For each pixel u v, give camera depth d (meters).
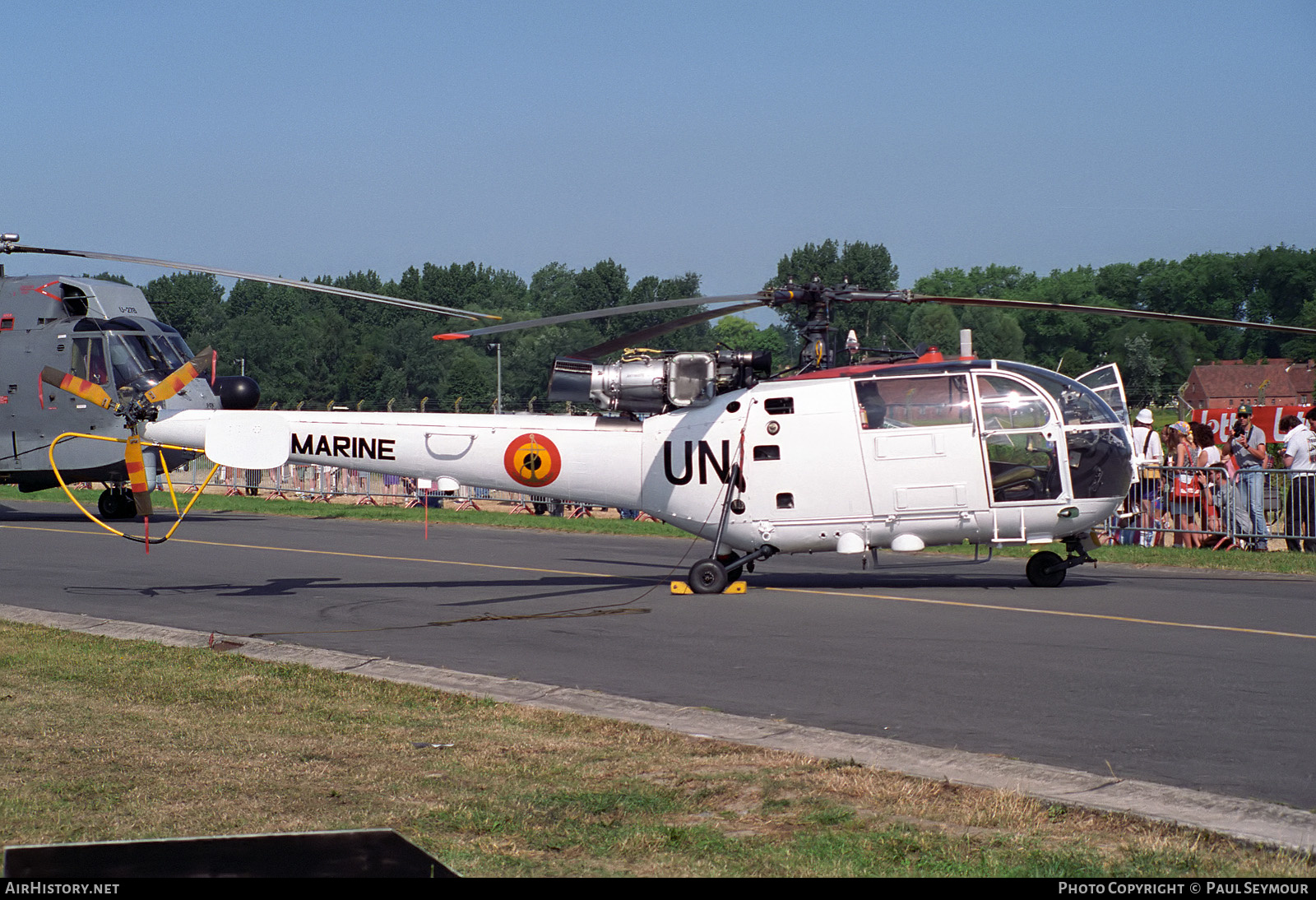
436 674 10.21
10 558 19.38
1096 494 14.64
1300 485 19.03
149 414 15.20
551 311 188.38
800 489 14.80
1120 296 155.38
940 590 15.38
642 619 13.20
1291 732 8.16
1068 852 5.64
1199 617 13.05
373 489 32.78
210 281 175.12
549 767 7.20
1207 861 5.49
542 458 15.55
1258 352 148.50
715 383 15.07
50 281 25.41
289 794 6.64
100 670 10.15
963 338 15.62
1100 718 8.59
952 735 8.15
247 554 20.06
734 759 7.33
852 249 110.81
